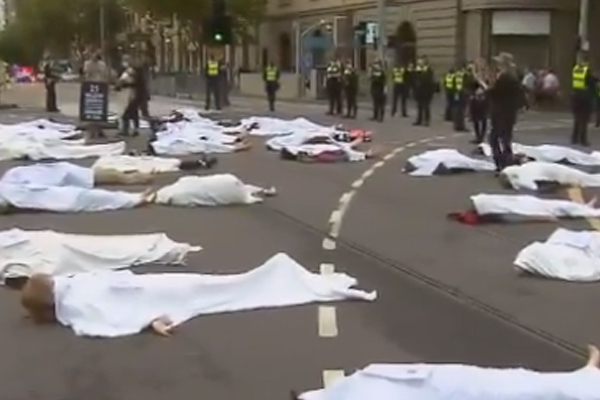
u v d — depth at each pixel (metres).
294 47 57.97
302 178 16.52
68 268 8.95
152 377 6.38
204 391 6.12
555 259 9.25
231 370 6.51
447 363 6.63
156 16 57.72
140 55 45.38
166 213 12.73
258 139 23.97
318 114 35.41
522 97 17.02
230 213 12.77
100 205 13.01
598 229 11.61
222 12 33.84
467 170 17.33
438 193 14.69
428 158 17.23
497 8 39.88
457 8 41.28
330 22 52.53
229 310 7.93
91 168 15.73
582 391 5.43
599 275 9.16
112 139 23.42
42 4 89.19
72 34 88.75
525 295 8.55
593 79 23.55
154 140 20.78
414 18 44.34
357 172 17.48
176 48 71.50
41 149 19.50
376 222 12.10
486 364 6.62
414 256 10.10
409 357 6.77
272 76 37.22
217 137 21.50
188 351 6.92
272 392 6.10
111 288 7.65
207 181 13.46
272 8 61.16
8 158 19.30
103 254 9.26
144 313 7.54
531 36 40.47
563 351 6.95
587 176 15.34
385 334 7.32
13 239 9.17
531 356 6.81
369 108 39.59
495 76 17.44
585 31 35.34
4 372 6.47
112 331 7.32
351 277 9.02
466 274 9.30
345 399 5.40
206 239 10.89
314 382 6.27
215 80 36.81
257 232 11.36
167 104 42.53
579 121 23.25
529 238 11.12
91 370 6.52
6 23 122.44
